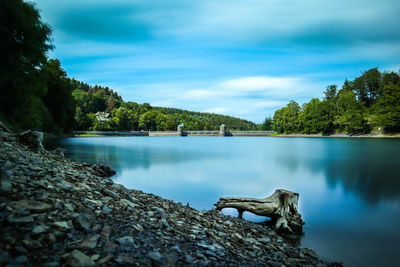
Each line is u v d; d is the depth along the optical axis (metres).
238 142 94.88
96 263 3.53
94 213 5.17
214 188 18.09
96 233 4.39
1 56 17.48
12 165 6.11
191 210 9.90
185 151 51.12
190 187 17.92
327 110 122.56
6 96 21.22
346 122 111.25
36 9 18.94
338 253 8.17
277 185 20.02
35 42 18.62
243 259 5.49
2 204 4.09
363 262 7.55
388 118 89.62
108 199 6.50
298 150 55.19
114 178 19.61
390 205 14.56
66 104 59.09
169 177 21.58
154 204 8.48
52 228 4.00
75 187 6.41
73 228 4.24
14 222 3.78
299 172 26.69
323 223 11.43
